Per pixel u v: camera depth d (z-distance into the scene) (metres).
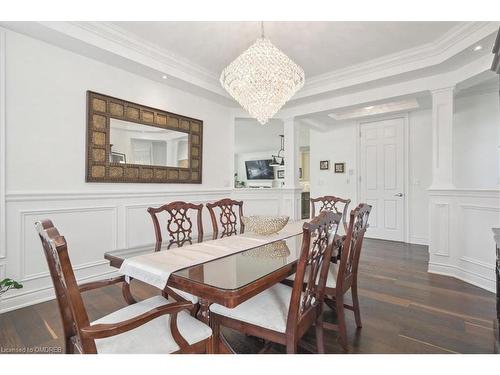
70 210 2.69
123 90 3.11
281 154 9.60
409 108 4.69
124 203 3.13
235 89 2.53
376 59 3.23
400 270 3.30
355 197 5.54
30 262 2.42
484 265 2.76
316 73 3.61
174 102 3.67
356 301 1.99
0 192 2.24
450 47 2.78
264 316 1.37
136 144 3.22
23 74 2.38
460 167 4.24
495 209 2.67
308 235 1.21
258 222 2.10
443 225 3.20
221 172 4.42
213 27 2.60
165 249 1.80
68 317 1.17
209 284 1.19
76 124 2.72
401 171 5.00
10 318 2.15
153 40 2.84
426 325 2.02
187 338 1.21
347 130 5.66
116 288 2.77
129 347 1.13
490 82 3.67
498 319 1.59
